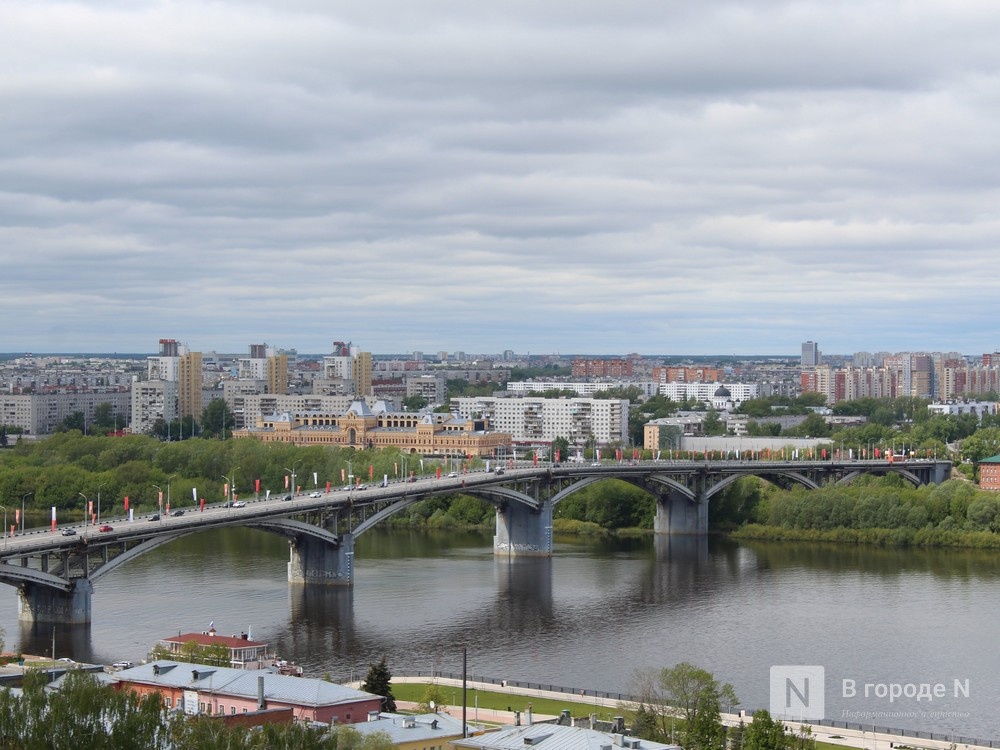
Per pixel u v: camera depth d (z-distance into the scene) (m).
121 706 150.88
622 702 196.00
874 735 190.38
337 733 149.25
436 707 188.75
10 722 148.62
